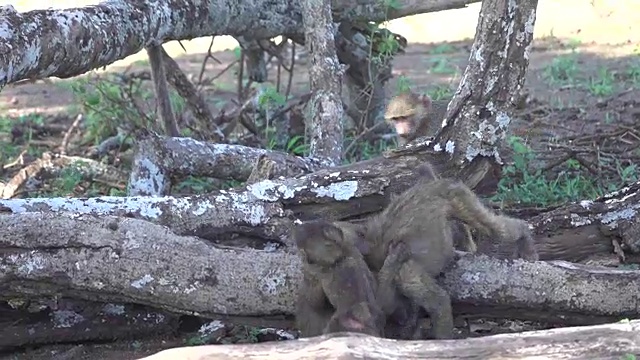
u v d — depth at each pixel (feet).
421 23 93.25
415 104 44.39
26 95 69.97
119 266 26.37
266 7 43.86
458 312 27.17
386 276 25.59
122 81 57.88
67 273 26.40
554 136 49.47
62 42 33.14
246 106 50.65
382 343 20.04
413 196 27.37
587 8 92.63
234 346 19.70
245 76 67.41
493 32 31.94
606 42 80.74
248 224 30.22
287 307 26.61
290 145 45.16
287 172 35.27
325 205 31.17
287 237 30.37
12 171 49.34
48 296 27.09
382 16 47.29
